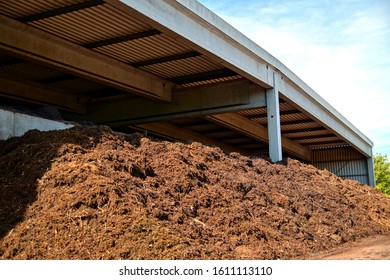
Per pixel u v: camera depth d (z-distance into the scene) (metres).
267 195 13.09
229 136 38.59
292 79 26.19
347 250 11.44
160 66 22.77
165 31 16.95
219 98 25.17
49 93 25.77
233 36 20.48
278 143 23.33
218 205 10.50
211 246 8.59
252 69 22.05
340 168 44.56
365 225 16.09
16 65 21.86
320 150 45.72
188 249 7.78
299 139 40.72
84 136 10.88
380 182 60.00
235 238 9.52
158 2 16.22
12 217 8.48
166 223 8.48
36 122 12.95
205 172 12.05
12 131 12.20
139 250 7.47
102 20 17.41
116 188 8.62
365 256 10.20
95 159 9.70
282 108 30.14
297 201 14.16
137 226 7.90
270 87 23.89
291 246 10.46
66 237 7.71
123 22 17.58
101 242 7.57
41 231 7.89
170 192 10.06
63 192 8.60
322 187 17.92
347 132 37.41
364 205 19.34
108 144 10.92
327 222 13.48
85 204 8.25
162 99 25.30
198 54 20.97
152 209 8.73
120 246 7.53
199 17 18.25
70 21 17.53
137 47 20.19
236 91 24.88
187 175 10.90
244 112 31.50
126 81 22.77
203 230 9.15
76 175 8.91
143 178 10.11
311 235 11.91
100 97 27.97
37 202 8.66
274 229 11.12
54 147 10.12
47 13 16.80
